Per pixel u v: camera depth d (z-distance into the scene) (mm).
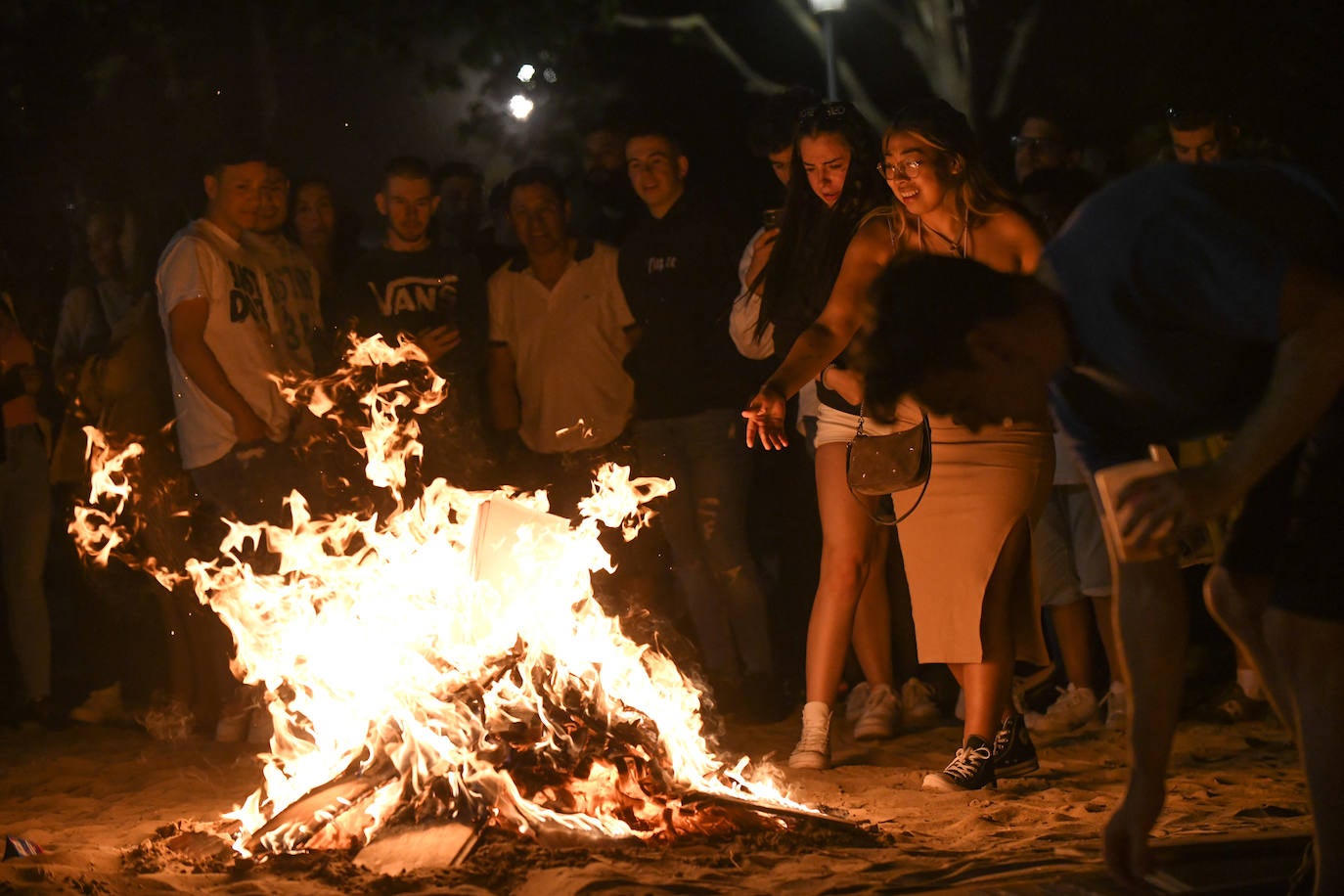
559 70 18438
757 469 8977
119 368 7746
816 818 4695
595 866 4215
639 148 7789
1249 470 2840
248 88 18375
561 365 7977
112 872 4461
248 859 4422
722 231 7734
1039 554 7094
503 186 9281
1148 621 3238
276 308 7414
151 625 9820
